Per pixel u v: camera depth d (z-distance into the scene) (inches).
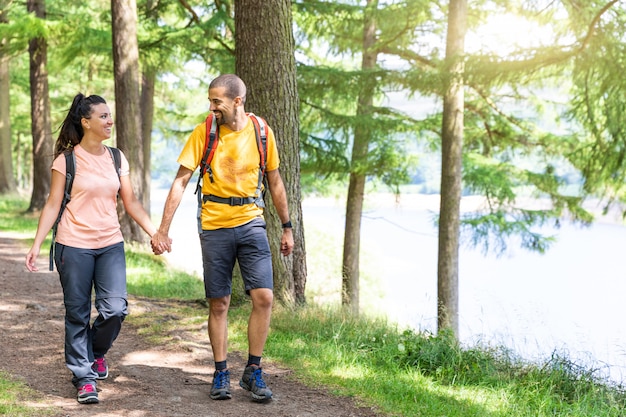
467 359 193.0
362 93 476.1
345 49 609.9
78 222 146.3
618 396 177.3
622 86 358.0
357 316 246.5
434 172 850.8
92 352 153.2
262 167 153.1
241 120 150.0
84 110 146.0
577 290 799.1
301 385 169.5
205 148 148.6
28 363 176.7
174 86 888.9
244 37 257.3
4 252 426.0
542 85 453.1
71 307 145.9
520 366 195.6
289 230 161.8
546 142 587.5
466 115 599.5
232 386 165.8
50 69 698.2
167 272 399.2
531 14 457.4
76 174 145.9
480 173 565.6
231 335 216.7
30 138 1557.6
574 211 569.6
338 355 194.5
